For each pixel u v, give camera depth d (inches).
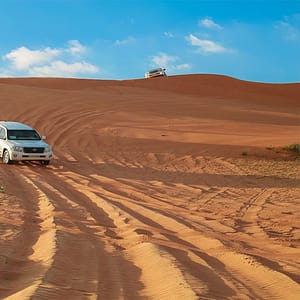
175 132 1441.9
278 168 1015.6
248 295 258.5
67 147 1197.1
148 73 3715.6
